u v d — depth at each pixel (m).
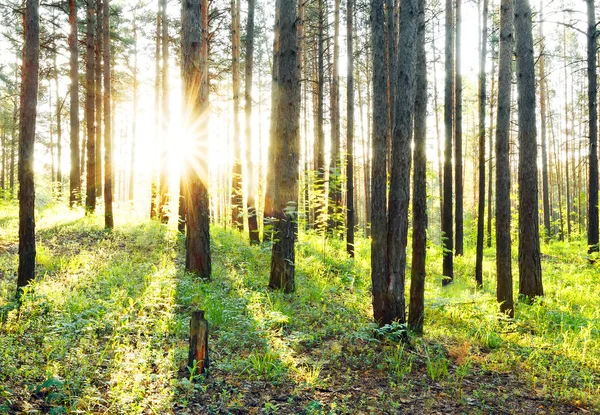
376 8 7.49
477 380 6.40
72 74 19.52
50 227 14.82
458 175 17.91
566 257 22.28
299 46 17.28
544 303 10.79
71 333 6.44
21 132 7.97
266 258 13.05
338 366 6.57
